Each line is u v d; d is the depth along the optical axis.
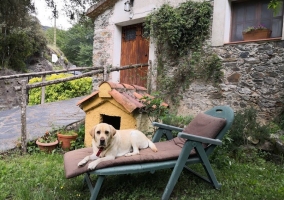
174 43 5.98
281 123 4.46
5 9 10.66
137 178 2.98
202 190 2.70
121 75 7.62
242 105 5.18
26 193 2.51
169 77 6.23
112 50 7.51
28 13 12.19
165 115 4.18
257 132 3.96
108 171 2.32
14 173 3.05
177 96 6.11
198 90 5.79
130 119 3.82
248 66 5.12
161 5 6.30
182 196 2.60
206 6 5.56
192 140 2.56
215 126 2.79
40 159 3.67
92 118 4.22
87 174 2.69
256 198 2.54
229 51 5.35
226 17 5.39
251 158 3.72
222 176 3.12
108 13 7.59
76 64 22.91
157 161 2.59
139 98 4.16
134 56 7.34
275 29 5.02
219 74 5.45
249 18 5.32
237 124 4.01
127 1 6.85
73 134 4.34
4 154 3.79
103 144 2.47
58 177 2.98
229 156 3.80
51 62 15.77
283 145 3.67
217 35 5.48
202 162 2.71
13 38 11.39
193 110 5.86
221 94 5.47
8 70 11.09
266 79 4.91
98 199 2.54
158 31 6.20
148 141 3.02
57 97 8.54
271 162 3.74
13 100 10.24
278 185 2.88
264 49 4.93
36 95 8.59
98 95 4.06
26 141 4.03
